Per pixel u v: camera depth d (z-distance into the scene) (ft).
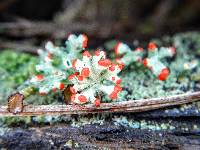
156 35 0.53
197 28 0.56
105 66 0.29
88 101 0.30
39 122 0.32
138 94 0.34
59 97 0.34
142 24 0.58
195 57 0.42
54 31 0.54
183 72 0.37
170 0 0.60
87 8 0.59
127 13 0.58
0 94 0.36
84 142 0.30
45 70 0.33
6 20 0.56
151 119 0.32
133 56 0.37
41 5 0.58
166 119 0.32
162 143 0.30
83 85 0.29
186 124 0.31
